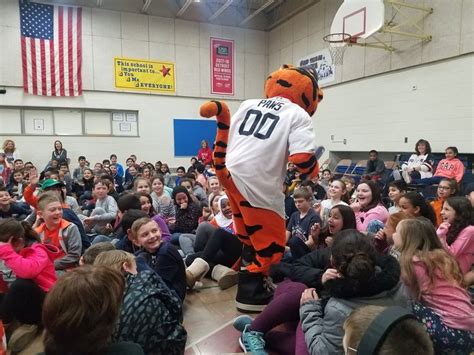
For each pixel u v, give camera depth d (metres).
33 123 9.42
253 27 11.79
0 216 3.92
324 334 1.51
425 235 1.77
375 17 7.00
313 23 9.95
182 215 4.16
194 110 11.22
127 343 1.06
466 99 6.39
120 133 10.39
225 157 2.46
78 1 9.61
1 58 8.92
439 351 1.54
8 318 2.18
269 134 2.36
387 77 7.91
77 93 9.71
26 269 2.11
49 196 2.72
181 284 2.39
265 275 2.56
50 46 9.34
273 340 1.98
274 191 2.38
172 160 11.04
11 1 8.91
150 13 10.44
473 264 2.50
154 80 10.62
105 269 1.03
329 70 9.53
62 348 0.92
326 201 3.77
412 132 7.42
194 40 11.05
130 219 2.66
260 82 12.09
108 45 10.02
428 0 6.87
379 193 3.30
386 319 0.93
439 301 1.62
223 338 2.18
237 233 2.61
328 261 2.19
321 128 10.00
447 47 6.62
